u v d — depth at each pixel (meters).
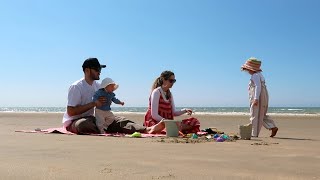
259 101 7.80
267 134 8.61
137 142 5.75
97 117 7.92
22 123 14.45
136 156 4.02
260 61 8.09
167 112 8.30
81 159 3.78
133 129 7.84
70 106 8.00
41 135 7.25
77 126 7.63
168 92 8.38
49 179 2.76
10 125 12.62
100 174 2.95
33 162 3.57
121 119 8.16
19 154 4.18
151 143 5.59
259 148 4.93
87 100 8.20
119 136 7.11
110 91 8.03
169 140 6.13
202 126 13.15
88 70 8.22
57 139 6.25
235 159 3.81
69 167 3.28
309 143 5.81
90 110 8.25
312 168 3.25
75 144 5.35
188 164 3.46
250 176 2.87
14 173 2.98
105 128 7.98
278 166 3.36
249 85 8.06
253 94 7.87
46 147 4.93
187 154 4.20
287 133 8.88
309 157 3.99
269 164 3.48
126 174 2.95
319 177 2.84
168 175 2.91
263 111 7.78
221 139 6.15
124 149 4.71
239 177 2.83
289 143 5.78
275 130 7.68
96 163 3.51
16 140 6.01
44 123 14.52
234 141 6.13
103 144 5.39
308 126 12.81
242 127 6.71
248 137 6.71
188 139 6.32
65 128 8.14
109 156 4.02
